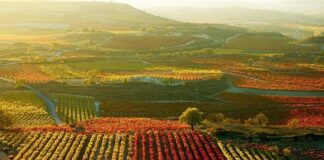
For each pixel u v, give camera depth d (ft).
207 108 479.00
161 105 485.56
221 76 620.49
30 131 316.40
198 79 597.52
